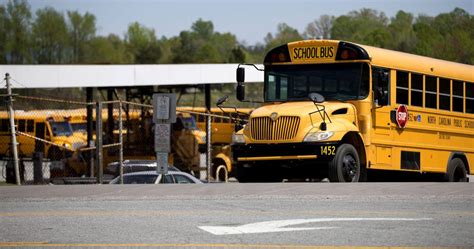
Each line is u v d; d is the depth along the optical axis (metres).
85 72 76.75
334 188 31.92
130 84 78.44
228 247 18.80
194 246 18.95
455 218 23.56
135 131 84.88
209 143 53.47
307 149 38.97
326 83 41.28
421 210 25.45
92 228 21.81
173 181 43.00
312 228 21.53
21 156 69.62
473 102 49.97
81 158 68.81
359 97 40.56
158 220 23.28
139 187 33.00
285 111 39.78
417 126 44.41
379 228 21.55
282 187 32.47
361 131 40.62
